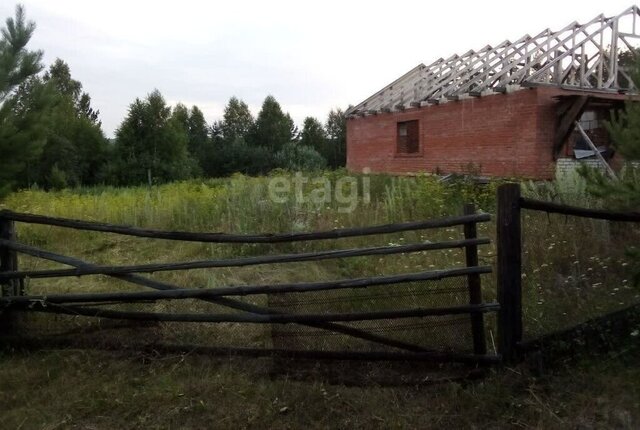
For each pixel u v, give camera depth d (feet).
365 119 59.72
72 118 101.96
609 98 35.47
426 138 49.06
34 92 14.21
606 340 11.39
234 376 10.86
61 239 22.58
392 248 10.64
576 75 40.04
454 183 34.27
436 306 11.05
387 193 26.96
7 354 12.22
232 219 23.93
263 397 10.08
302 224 22.40
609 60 38.63
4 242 12.32
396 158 54.13
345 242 20.70
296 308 11.41
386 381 10.62
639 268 12.87
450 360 10.73
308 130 155.63
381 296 11.21
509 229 10.53
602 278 15.60
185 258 19.69
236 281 16.88
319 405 9.87
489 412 9.52
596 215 11.48
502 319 10.71
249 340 12.41
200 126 156.97
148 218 25.09
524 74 38.50
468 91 42.96
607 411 9.36
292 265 18.62
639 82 12.84
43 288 16.08
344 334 11.27
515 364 10.70
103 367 11.38
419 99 49.83
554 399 9.76
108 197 33.71
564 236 17.99
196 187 37.86
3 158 13.35
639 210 12.56
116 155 102.01
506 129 39.88
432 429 9.19
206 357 11.57
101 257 20.17
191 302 14.17
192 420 9.50
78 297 11.98
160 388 10.39
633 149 12.56
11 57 13.53
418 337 11.05
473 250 10.66
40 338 12.22
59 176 79.15
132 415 9.64
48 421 9.50
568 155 38.29
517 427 9.14
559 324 12.50
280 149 137.39
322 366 11.08
